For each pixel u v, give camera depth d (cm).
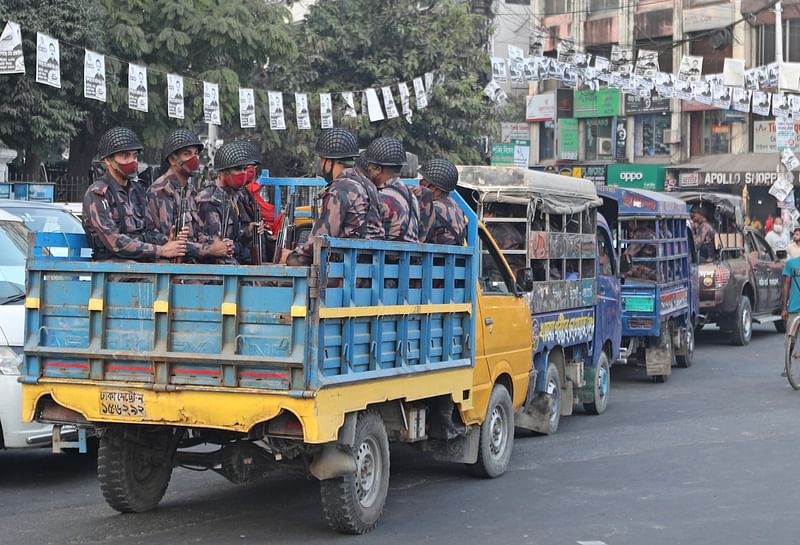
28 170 2492
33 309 852
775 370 2034
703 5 4322
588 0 4659
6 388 995
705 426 1429
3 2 2186
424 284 923
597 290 1523
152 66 2475
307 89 2953
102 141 915
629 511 965
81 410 838
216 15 2523
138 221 927
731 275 2394
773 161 4106
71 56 2248
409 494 1039
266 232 1018
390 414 924
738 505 984
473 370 1031
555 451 1261
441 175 1019
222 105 2527
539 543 853
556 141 4762
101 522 915
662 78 2495
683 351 2044
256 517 938
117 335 825
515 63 2359
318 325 767
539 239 1303
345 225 882
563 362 1411
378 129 3005
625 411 1569
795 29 4162
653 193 2033
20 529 889
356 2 3012
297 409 766
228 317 785
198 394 795
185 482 1092
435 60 3022
